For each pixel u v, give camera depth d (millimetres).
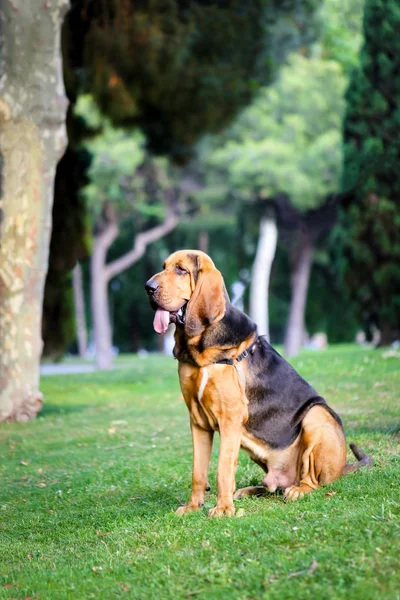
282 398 6000
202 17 14336
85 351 39781
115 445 9062
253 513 5520
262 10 15141
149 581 4441
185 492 6645
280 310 40469
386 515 4824
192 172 29078
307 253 29484
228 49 14984
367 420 8789
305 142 25719
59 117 10797
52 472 8016
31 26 10344
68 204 14664
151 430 9766
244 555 4570
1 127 10500
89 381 15766
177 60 13906
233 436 5578
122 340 45656
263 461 6090
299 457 5984
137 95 14320
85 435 9734
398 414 8984
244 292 40031
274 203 29234
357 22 24312
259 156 24969
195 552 4750
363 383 11375
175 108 15164
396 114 17469
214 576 4328
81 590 4504
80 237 15016
